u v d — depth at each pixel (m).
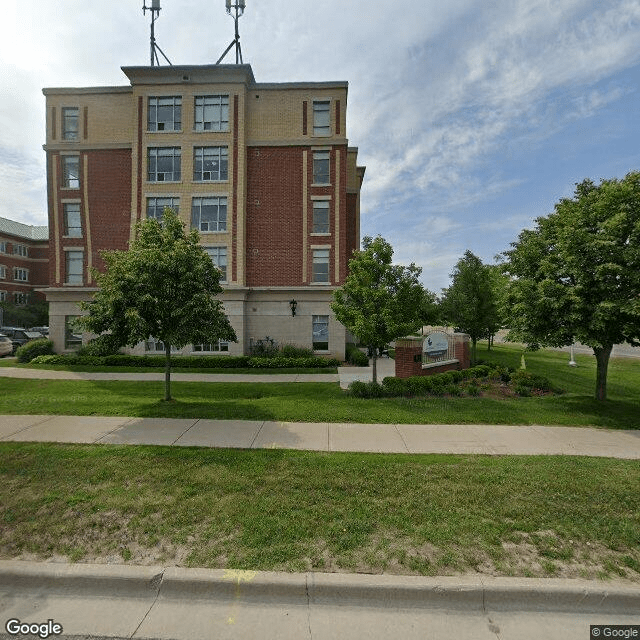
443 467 5.36
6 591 3.16
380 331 10.65
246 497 4.39
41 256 48.88
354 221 29.31
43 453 5.73
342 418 8.06
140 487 4.62
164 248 8.78
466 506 4.25
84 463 5.33
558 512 4.14
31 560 3.34
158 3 23.03
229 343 21.30
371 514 4.04
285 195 22.02
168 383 9.80
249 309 21.77
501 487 4.72
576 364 20.19
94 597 3.11
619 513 4.14
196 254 9.09
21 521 3.88
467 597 3.06
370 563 3.30
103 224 22.20
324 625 2.85
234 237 21.50
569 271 8.55
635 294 8.19
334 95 22.02
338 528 3.76
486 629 2.85
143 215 21.66
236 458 5.62
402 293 10.62
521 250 10.05
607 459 5.84
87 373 16.91
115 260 8.69
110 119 22.38
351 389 10.94
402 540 3.62
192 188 21.66
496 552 3.47
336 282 21.81
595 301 8.52
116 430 7.06
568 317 8.52
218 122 21.83
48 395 11.27
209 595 3.11
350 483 4.78
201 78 21.67
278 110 22.08
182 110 21.77
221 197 21.77
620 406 9.36
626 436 7.14
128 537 3.63
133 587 3.15
